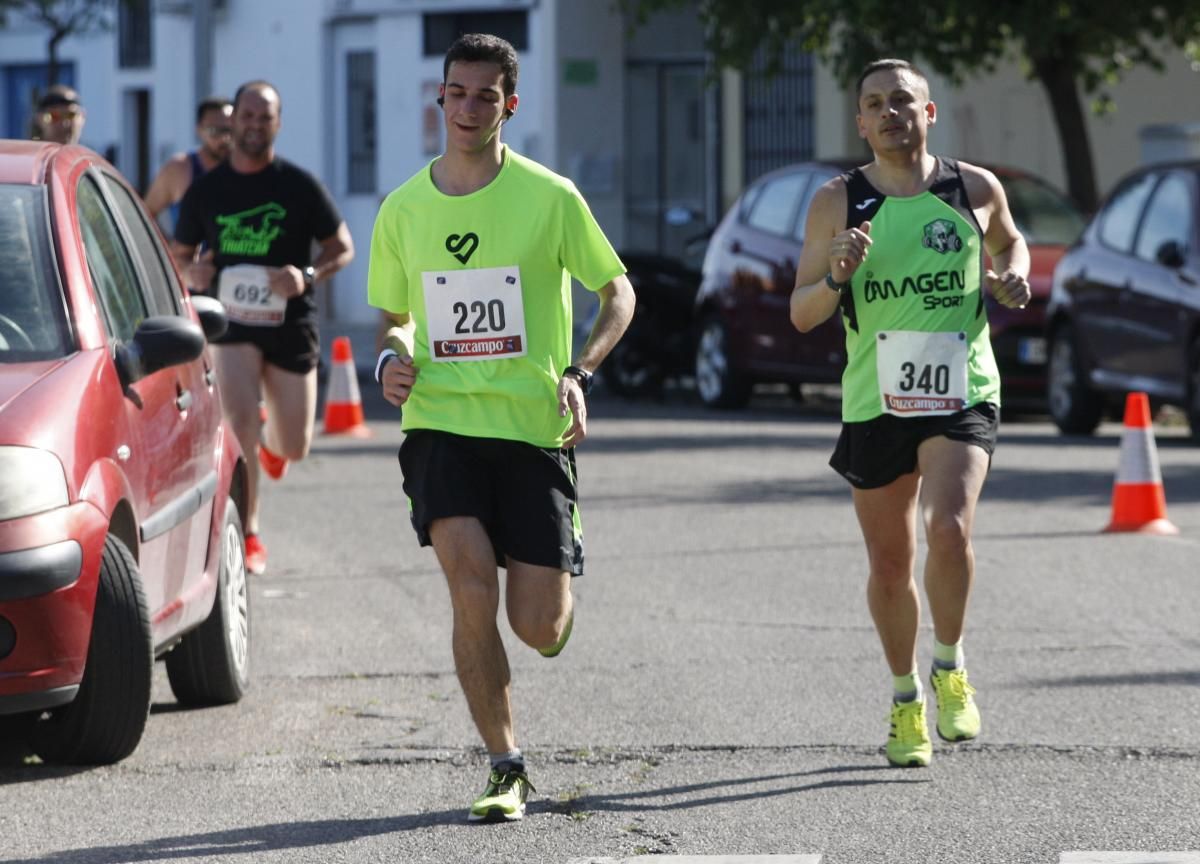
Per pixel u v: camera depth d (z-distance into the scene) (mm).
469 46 19000
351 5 102250
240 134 32875
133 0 109938
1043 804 19531
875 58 68375
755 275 62719
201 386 25391
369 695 25234
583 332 72125
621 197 97062
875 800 19781
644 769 21172
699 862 17672
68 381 20906
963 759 21438
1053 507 40438
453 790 20500
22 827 19250
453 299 19156
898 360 20672
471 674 19047
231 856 18172
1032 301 57469
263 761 21828
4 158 23500
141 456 21969
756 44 70000
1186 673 25594
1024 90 86250
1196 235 50875
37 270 22047
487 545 18891
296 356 33438
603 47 96062
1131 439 37469
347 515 41000
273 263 33094
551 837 18609
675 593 31812
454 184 19234
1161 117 88000
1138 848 17922
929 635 28234
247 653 25766
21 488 19766
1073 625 28844
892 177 20953
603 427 58344
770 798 19922
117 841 18734
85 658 20250
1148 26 67688
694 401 71000
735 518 39781
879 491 21062
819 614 29969
